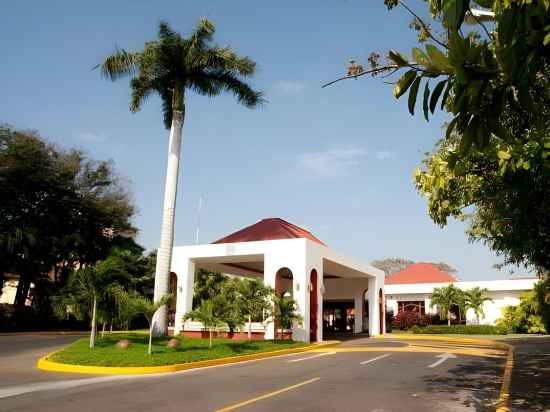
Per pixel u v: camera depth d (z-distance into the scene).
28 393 10.34
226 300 21.28
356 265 34.31
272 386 11.29
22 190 36.69
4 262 35.50
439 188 9.35
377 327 37.12
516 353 18.70
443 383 11.66
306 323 25.75
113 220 42.53
